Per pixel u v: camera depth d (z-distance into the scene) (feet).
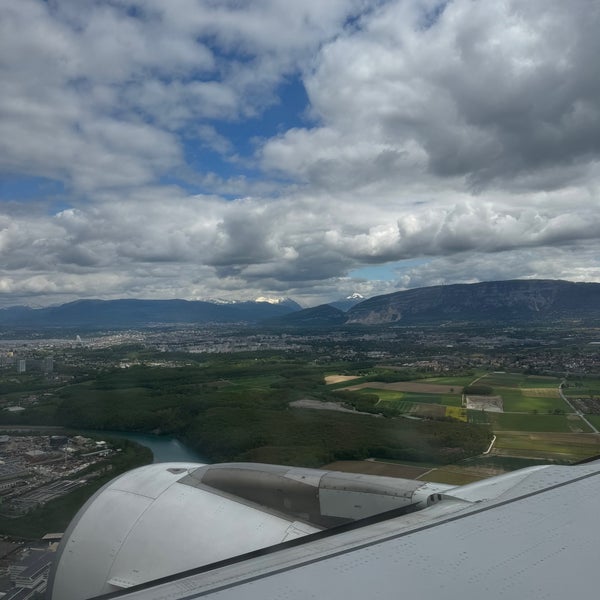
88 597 17.49
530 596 9.14
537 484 16.89
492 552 11.23
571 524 13.00
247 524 18.44
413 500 17.85
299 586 9.57
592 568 10.41
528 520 13.34
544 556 10.99
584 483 16.71
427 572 10.17
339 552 11.44
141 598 9.75
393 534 12.62
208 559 17.21
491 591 9.34
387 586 9.53
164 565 17.40
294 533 18.01
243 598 9.10
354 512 18.63
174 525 18.60
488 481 18.66
